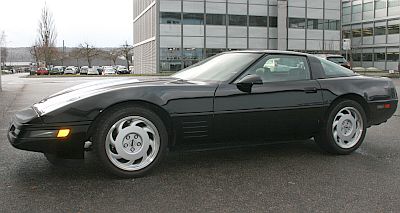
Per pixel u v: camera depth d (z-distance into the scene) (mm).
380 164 4340
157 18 36250
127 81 4305
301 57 4668
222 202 3180
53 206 3068
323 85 4586
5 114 8312
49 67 56094
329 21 41469
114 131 3686
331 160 4500
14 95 13281
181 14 36781
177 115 3871
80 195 3311
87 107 3557
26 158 4473
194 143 4047
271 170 4082
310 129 4566
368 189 3506
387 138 5770
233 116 4086
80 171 3979
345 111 4738
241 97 4125
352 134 4766
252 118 4176
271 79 4371
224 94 4047
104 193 3363
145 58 44250
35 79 29531
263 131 4301
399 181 3740
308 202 3189
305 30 40562
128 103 3725
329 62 4938
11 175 3846
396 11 41094
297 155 4723
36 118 3496
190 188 3510
